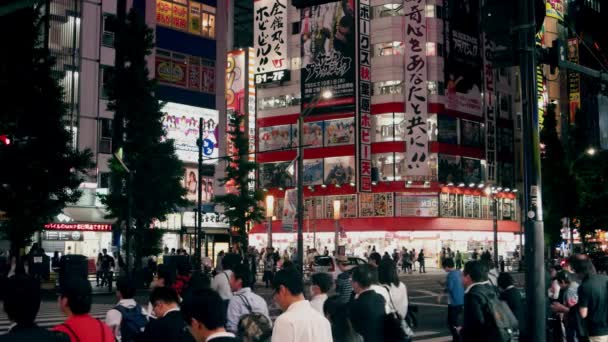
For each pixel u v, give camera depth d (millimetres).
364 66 58094
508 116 66375
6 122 24688
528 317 6395
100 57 44188
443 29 58750
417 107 57062
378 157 57688
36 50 26047
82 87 43156
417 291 29219
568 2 77188
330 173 59000
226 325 7074
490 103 63219
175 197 32844
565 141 72062
